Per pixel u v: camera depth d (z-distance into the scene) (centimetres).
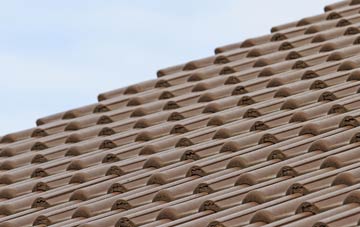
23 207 1664
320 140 1536
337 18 2314
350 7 2358
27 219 1590
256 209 1353
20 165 1909
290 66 2045
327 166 1449
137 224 1445
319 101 1777
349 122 1598
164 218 1445
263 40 2314
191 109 1947
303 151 1549
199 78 2158
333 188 1358
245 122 1769
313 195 1345
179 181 1591
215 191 1500
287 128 1656
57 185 1741
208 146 1694
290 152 1548
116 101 2150
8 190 1744
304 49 2102
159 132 1872
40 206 1661
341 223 1216
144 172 1686
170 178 1608
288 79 1944
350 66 1903
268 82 1975
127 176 1684
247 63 2153
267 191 1405
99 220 1490
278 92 1881
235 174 1532
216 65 2242
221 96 1989
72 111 2166
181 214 1438
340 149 1502
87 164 1806
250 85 1973
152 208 1488
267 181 1472
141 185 1631
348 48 2020
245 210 1362
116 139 1894
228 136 1728
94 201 1611
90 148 1900
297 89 1869
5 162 1919
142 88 2212
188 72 2227
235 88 1981
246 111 1825
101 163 1809
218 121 1827
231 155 1623
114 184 1641
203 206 1436
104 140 1903
